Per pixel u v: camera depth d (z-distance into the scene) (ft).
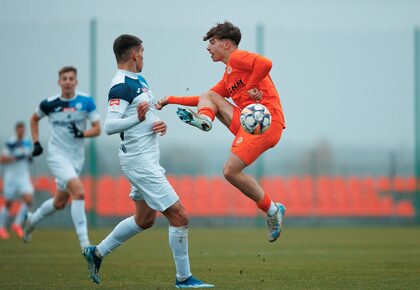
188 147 220.23
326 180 225.76
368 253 129.18
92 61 211.61
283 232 196.75
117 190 210.38
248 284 83.92
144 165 78.48
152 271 100.27
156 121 79.15
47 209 125.29
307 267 104.47
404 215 226.79
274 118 84.53
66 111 120.57
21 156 173.99
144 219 81.92
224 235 182.80
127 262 113.39
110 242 81.87
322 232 196.75
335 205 224.53
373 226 225.35
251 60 82.99
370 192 225.97
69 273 97.45
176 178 216.54
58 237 171.73
